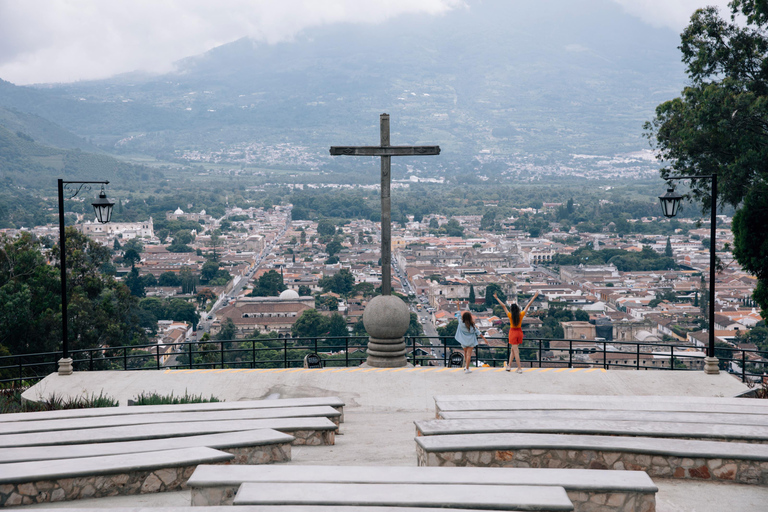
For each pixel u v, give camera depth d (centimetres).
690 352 6475
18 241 3403
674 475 590
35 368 3183
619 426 657
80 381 1243
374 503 438
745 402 826
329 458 682
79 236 4041
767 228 1880
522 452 596
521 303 10969
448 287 12081
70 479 540
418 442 612
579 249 18600
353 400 1131
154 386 1214
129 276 12569
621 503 478
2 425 710
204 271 14612
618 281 13875
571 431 649
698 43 2508
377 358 1375
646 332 8712
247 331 9206
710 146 2405
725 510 519
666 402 816
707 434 630
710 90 2294
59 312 3300
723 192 2395
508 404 804
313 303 10575
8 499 525
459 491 457
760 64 2431
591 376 1261
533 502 436
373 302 1377
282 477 491
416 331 8338
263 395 1161
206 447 612
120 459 571
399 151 1341
